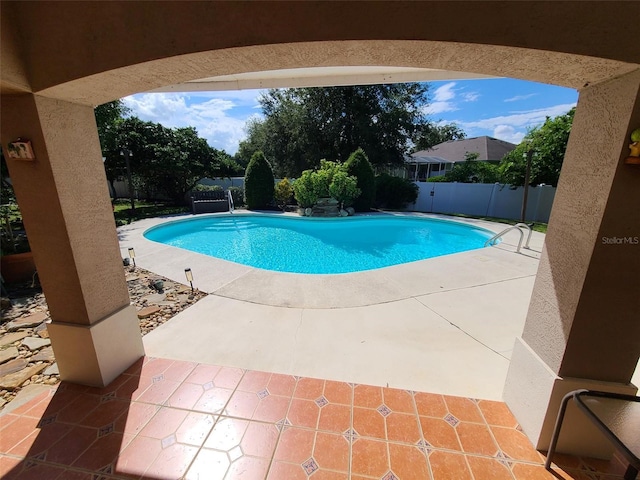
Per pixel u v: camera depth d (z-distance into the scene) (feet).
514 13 4.51
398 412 7.45
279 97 64.59
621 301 5.21
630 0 4.17
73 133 7.16
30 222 7.23
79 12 5.66
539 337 6.53
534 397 6.51
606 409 5.08
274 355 9.83
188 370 9.00
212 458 6.26
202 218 41.55
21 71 5.96
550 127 38.58
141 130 48.88
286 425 7.06
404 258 28.07
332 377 8.75
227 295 14.79
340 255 29.01
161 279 17.04
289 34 5.04
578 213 5.40
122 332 8.82
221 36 5.24
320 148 64.44
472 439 6.70
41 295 15.07
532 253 22.44
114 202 56.59
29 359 9.76
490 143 75.97
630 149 4.43
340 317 12.51
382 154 64.23
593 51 4.37
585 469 6.00
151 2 5.36
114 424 7.09
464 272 18.15
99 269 8.10
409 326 11.79
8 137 6.59
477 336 11.07
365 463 6.16
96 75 5.91
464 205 47.44
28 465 6.10
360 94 60.80
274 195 50.24
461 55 5.25
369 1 4.78
